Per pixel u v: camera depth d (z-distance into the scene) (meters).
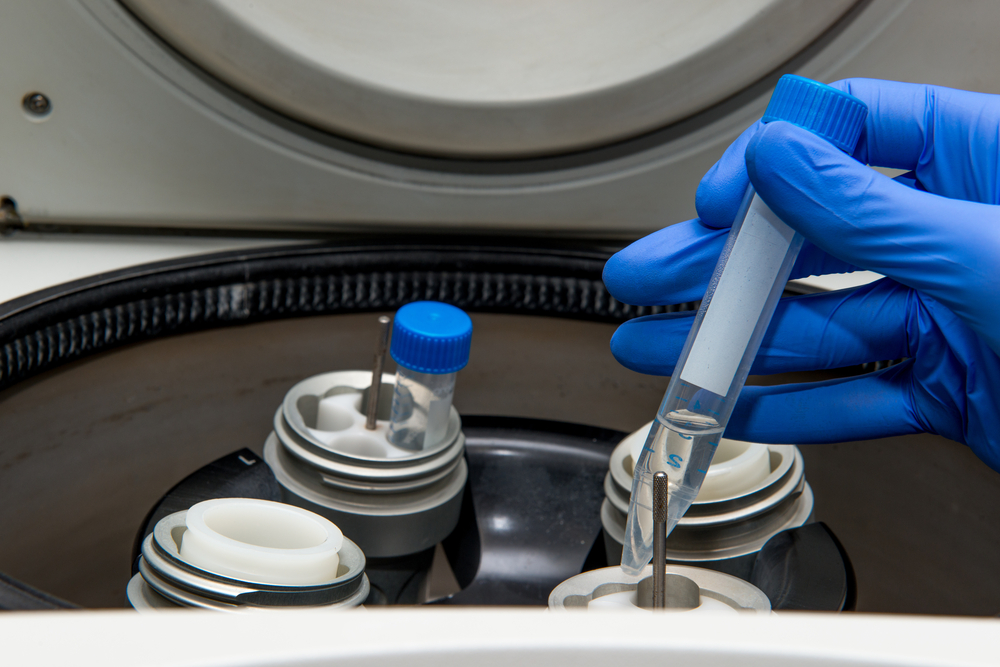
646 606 0.47
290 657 0.24
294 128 0.74
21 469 0.61
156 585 0.43
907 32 0.70
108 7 0.64
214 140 0.72
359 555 0.50
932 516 0.68
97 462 0.67
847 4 0.68
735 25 0.67
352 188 0.77
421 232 0.83
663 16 0.71
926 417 0.58
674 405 0.51
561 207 0.81
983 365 0.53
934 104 0.56
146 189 0.73
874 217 0.47
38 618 0.26
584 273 0.82
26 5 0.62
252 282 0.75
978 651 0.26
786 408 0.60
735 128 0.76
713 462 0.63
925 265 0.48
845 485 0.73
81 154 0.70
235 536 0.49
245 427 0.77
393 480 0.58
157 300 0.71
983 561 0.64
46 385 0.64
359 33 0.69
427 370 0.58
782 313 0.59
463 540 0.72
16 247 0.72
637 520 0.50
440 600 0.67
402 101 0.70
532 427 0.82
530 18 0.73
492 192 0.79
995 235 0.46
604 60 0.71
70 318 0.65
